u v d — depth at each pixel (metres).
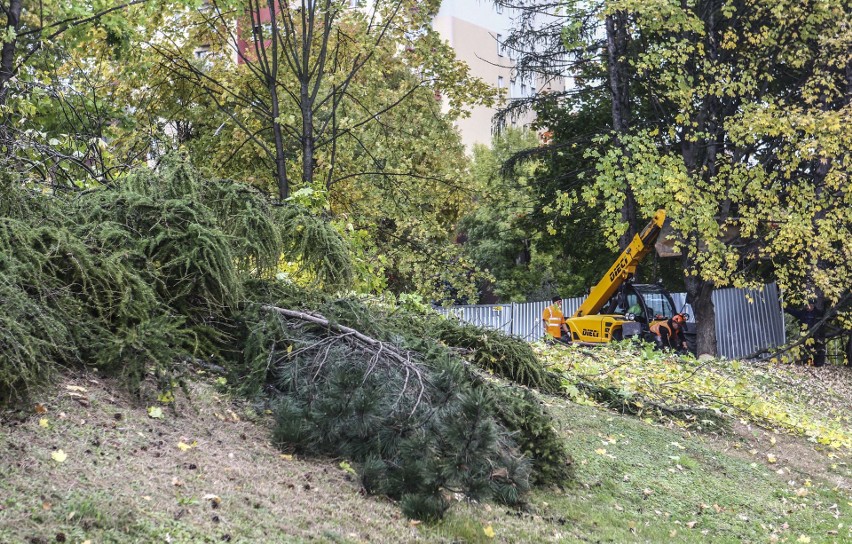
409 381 7.33
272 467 6.20
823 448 12.28
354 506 5.94
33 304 6.17
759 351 24.89
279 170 17.27
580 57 27.00
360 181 21.06
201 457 5.90
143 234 7.75
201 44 20.42
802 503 9.03
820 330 25.56
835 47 22.58
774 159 24.06
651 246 23.11
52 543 4.15
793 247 22.41
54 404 5.88
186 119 21.41
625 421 10.62
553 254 34.72
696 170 23.50
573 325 23.95
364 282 13.12
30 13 16.98
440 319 11.41
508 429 7.74
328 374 7.45
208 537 4.71
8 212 7.16
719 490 8.80
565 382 11.44
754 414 13.11
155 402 6.63
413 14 20.42
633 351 16.34
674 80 23.56
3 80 13.30
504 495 6.91
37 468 4.86
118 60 18.73
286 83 19.91
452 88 20.77
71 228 7.41
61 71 18.16
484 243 40.12
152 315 7.24
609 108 29.91
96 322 6.84
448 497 6.51
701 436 11.20
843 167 22.55
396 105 21.22
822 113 21.34
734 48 24.02
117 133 18.08
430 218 21.78
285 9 18.59
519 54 27.42
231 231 8.37
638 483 8.38
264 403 7.41
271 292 8.63
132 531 4.50
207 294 7.64
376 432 6.84
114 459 5.34
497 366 11.02
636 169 21.91
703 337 24.25
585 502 7.47
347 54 20.61
